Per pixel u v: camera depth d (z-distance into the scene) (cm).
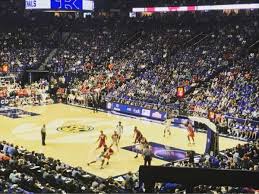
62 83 4444
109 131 2969
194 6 4819
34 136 2794
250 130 2888
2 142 2181
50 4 4159
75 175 1725
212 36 4456
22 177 1570
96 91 3959
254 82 3356
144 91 3794
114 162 2267
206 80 3725
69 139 2730
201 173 730
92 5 4356
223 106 3198
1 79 4344
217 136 2264
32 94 4100
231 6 4528
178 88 3300
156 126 3195
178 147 2583
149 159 2120
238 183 732
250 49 4062
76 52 4978
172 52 4412
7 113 3594
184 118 3172
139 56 4516
